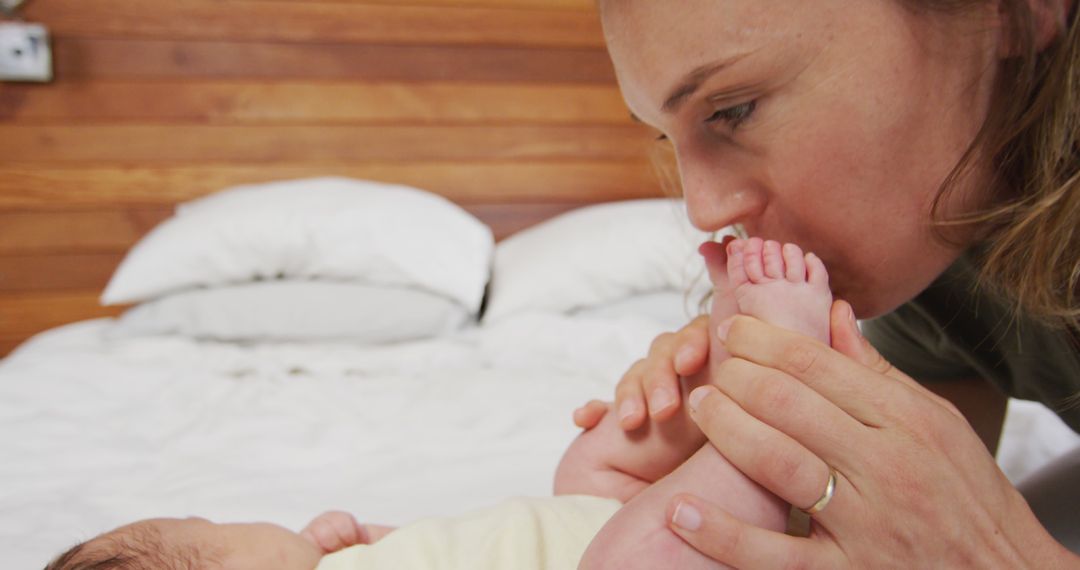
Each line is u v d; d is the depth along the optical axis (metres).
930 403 0.64
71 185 2.65
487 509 0.85
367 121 2.84
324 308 2.29
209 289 2.33
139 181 2.70
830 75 0.63
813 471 0.62
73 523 1.17
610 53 0.71
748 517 0.67
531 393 1.76
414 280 2.39
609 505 0.85
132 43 2.64
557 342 2.12
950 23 0.63
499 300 2.51
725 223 0.73
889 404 0.63
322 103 2.80
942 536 0.62
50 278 2.67
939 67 0.64
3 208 2.62
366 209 2.43
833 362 0.64
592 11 2.96
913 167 0.67
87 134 2.64
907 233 0.70
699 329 0.90
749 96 0.65
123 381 1.88
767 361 0.66
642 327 2.12
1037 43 0.64
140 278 2.31
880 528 0.62
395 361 2.09
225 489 1.29
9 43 2.51
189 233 2.35
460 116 2.91
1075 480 1.02
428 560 0.76
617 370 1.90
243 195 2.49
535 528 0.78
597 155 3.03
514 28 2.91
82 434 1.57
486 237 2.57
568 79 2.98
